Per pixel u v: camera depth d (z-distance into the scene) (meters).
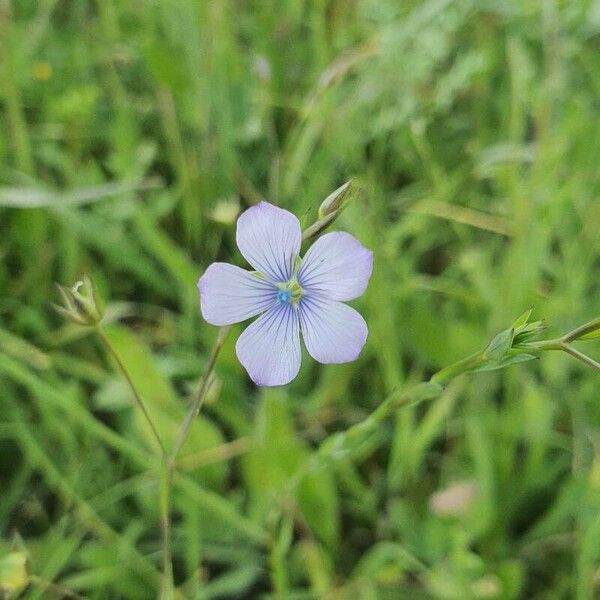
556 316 0.19
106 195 0.20
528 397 0.18
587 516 0.16
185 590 0.17
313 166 0.21
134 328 0.20
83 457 0.18
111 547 0.17
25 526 0.18
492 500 0.17
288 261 0.12
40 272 0.20
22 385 0.19
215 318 0.12
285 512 0.17
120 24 0.25
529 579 0.18
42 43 0.24
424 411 0.20
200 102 0.21
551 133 0.21
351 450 0.14
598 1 0.22
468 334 0.19
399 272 0.20
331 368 0.19
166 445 0.17
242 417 0.18
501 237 0.21
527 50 0.23
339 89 0.23
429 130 0.23
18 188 0.19
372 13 0.24
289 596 0.17
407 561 0.17
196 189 0.21
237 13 0.25
